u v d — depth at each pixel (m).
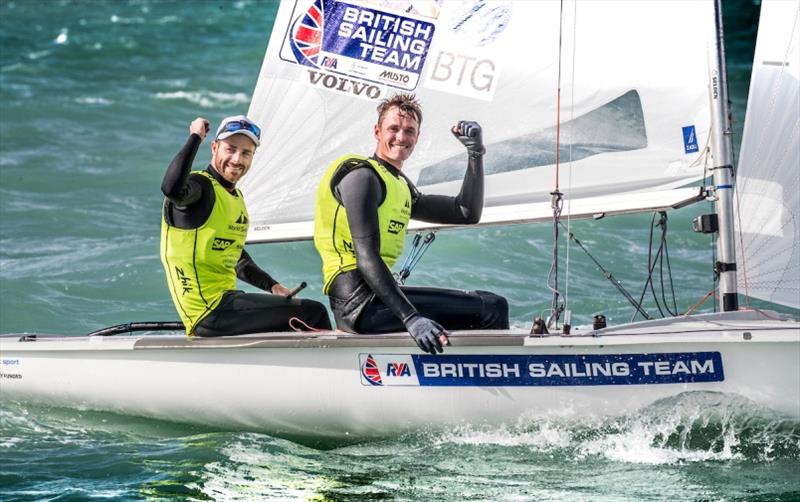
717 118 16.83
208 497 15.19
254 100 19.61
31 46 69.44
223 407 17.39
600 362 15.94
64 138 43.84
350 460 16.62
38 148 41.81
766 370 15.60
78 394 18.16
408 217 16.73
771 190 16.78
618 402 16.05
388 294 15.65
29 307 24.81
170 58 65.31
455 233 30.81
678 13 17.20
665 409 16.02
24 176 37.34
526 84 18.36
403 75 18.95
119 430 18.17
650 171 17.67
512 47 18.36
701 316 16.67
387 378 16.52
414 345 16.23
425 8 18.72
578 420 16.23
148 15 82.56
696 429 16.11
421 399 16.50
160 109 51.03
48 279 26.69
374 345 16.36
